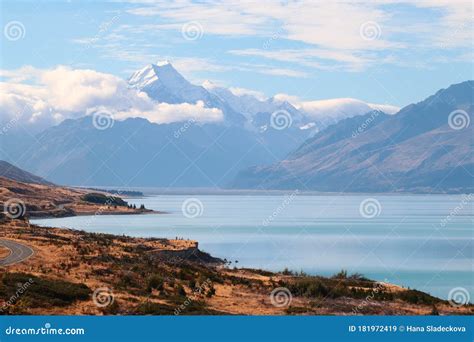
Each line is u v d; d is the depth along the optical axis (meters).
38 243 114.06
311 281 79.69
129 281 78.56
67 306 62.94
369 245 185.38
